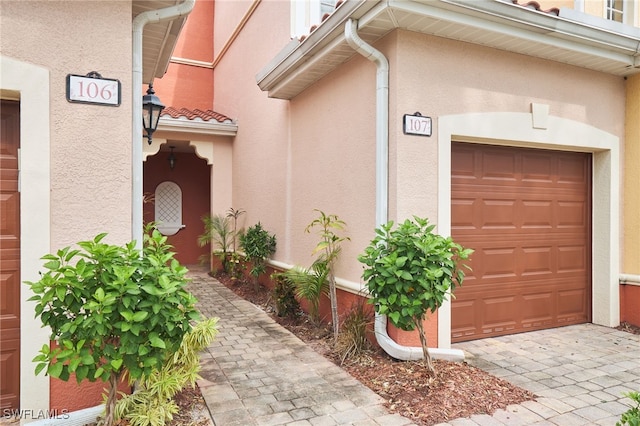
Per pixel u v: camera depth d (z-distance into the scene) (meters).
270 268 7.38
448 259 3.58
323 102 5.63
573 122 5.19
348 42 4.18
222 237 9.16
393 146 4.21
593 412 3.26
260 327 5.61
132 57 3.45
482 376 3.85
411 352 4.13
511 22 4.16
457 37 4.39
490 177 5.04
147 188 10.59
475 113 4.58
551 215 5.50
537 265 5.41
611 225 5.54
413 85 4.25
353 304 4.79
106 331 2.37
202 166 11.16
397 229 4.00
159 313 2.46
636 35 4.76
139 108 3.50
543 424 3.07
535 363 4.30
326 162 5.54
